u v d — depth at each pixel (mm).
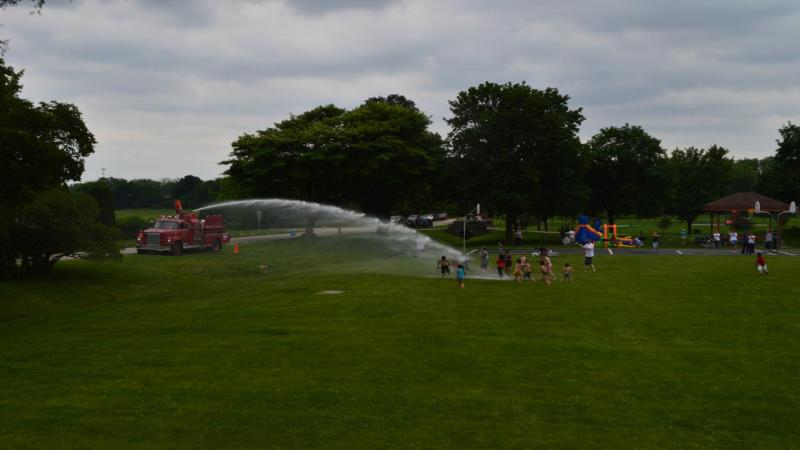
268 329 22062
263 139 68375
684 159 97250
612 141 81875
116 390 15469
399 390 15289
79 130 31078
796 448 11945
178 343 20375
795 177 77000
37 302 31469
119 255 37906
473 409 14000
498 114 67875
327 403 14391
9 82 28844
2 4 24141
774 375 16453
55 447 11977
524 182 67125
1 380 16578
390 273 38906
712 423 13195
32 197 31391
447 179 73000
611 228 66875
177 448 11969
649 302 27234
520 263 34812
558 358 18094
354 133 68188
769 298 28047
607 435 12555
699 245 66562
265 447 12000
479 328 21969
